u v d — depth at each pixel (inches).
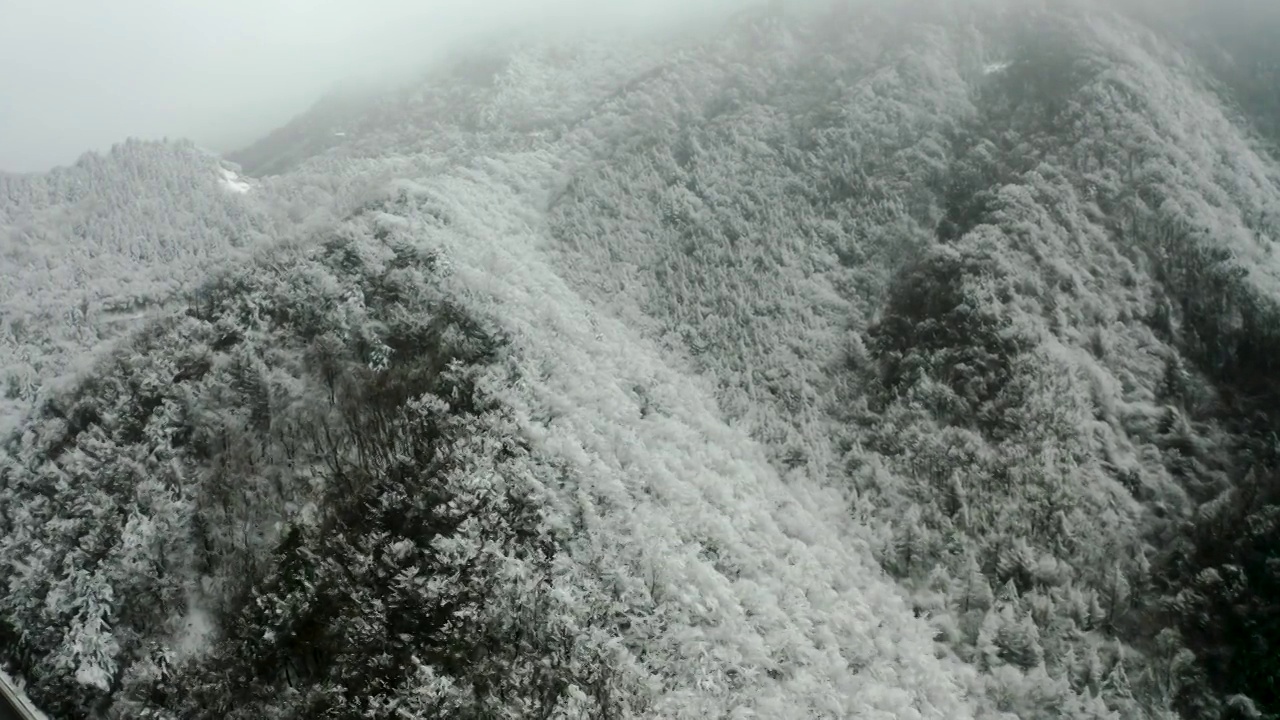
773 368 3563.0
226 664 2234.3
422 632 2106.3
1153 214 3555.6
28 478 2805.1
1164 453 2972.4
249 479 2620.6
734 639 2172.7
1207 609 2566.4
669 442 2815.0
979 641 2576.3
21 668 2346.2
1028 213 3663.9
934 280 3602.4
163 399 2829.7
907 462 3085.6
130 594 2420.0
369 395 2721.5
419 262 3097.9
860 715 2150.6
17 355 3959.2
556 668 1998.0
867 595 2623.0
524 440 2461.9
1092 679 2491.4
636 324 3762.3
